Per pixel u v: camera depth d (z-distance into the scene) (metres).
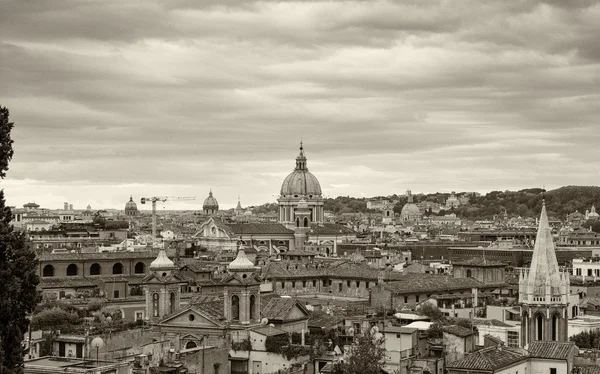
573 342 198.38
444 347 184.75
